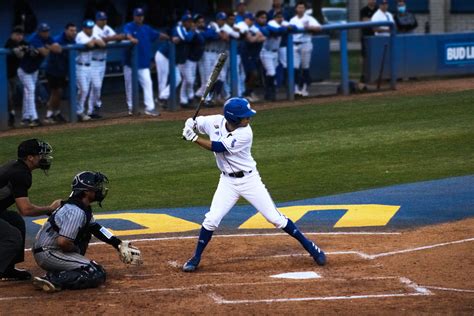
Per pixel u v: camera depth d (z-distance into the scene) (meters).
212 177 36.56
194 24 53.28
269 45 55.34
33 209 22.88
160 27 63.38
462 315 19.45
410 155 39.62
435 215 29.69
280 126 47.53
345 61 58.47
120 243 22.81
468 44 65.62
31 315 20.25
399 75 62.62
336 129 46.28
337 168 37.56
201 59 53.69
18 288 22.81
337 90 59.22
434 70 64.19
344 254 25.23
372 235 27.42
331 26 57.81
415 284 21.94
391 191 33.34
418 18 89.38
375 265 23.94
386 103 54.00
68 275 22.16
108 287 22.52
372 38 59.25
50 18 59.53
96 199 22.59
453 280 22.22
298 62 57.19
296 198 32.78
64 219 22.00
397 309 19.94
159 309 20.39
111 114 51.16
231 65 54.50
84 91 49.75
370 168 37.38
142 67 51.22
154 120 50.16
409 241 26.42
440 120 47.66
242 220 30.02
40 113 52.47
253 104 55.41
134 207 32.19
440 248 25.41
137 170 38.19
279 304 20.55
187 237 27.97
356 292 21.39
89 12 61.09
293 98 56.66
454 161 38.16
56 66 48.62
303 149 41.59
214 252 26.02
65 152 42.16
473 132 44.09
